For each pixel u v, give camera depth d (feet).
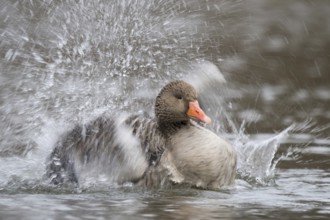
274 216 31.60
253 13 77.15
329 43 75.36
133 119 40.14
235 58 67.51
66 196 35.45
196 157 38.09
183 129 39.27
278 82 64.80
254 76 64.95
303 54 72.38
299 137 50.55
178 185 38.04
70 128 41.70
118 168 38.14
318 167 43.24
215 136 39.09
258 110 57.06
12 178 38.47
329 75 66.95
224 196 36.17
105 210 32.37
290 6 83.71
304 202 34.71
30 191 36.40
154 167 38.01
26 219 30.48
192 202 34.47
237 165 42.98
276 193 37.01
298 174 41.63
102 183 37.93
